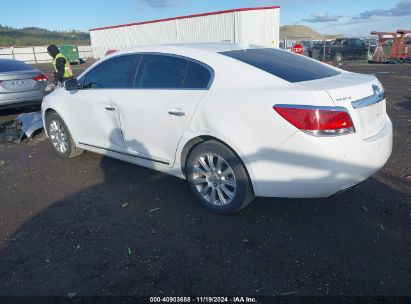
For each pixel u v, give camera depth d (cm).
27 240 330
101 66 459
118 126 430
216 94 337
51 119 542
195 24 2516
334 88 297
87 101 462
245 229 337
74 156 544
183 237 327
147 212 375
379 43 2522
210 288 263
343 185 300
